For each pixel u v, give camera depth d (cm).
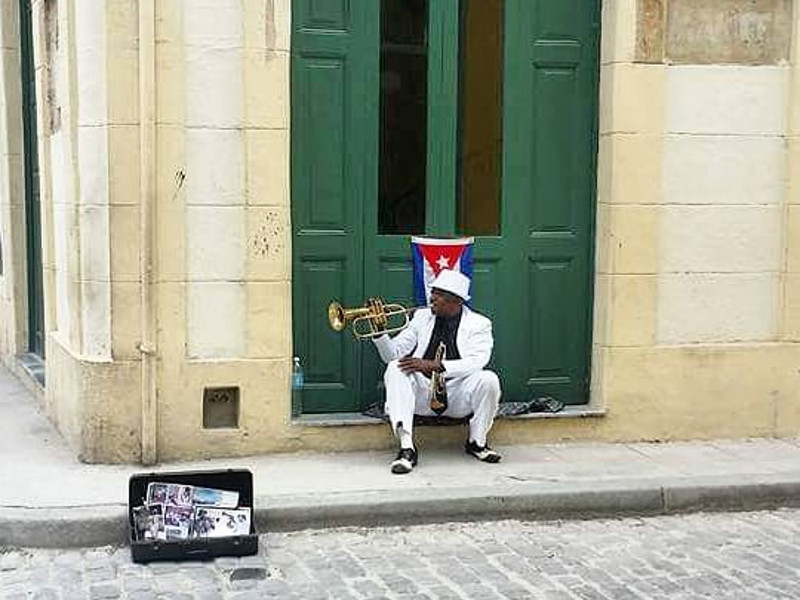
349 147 661
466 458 645
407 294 678
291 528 551
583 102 692
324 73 654
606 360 683
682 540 559
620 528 575
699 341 697
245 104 616
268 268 627
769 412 710
